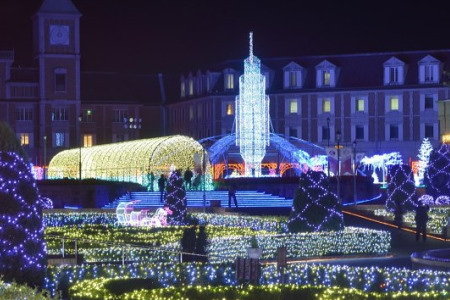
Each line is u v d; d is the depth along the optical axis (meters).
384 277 26.41
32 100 114.81
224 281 26.75
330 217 42.41
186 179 74.31
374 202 68.88
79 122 108.81
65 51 115.06
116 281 23.92
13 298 17.72
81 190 72.69
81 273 26.59
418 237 45.03
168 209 54.00
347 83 105.44
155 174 79.56
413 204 55.81
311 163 95.94
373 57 106.12
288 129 107.00
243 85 85.88
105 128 119.25
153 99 122.69
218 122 107.44
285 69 107.44
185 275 26.80
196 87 113.50
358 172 90.44
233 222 51.78
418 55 104.38
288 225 43.09
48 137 114.69
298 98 106.75
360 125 105.00
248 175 84.81
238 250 38.03
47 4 114.62
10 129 23.45
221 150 98.19
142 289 22.70
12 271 22.73
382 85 104.12
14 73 114.69
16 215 22.89
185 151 79.56
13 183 23.00
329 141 105.69
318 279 26.64
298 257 39.00
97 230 46.69
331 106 105.88
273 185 70.44
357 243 40.28
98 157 88.69
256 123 84.81
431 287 24.86
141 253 35.72
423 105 103.06
